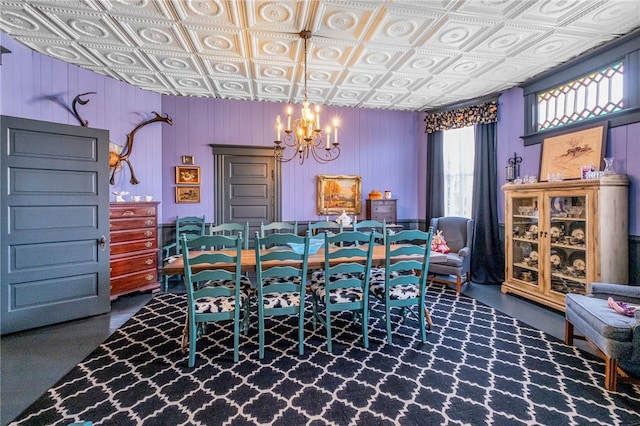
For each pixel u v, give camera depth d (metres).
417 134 5.36
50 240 2.85
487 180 4.30
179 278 4.42
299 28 2.61
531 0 2.24
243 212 4.81
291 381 1.95
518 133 4.00
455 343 2.47
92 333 2.68
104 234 3.15
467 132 4.69
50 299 2.85
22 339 2.56
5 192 2.64
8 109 2.83
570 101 3.37
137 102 4.10
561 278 3.13
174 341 2.51
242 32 2.67
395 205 5.01
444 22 2.52
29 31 2.68
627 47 2.78
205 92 4.29
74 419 1.61
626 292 2.29
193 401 1.75
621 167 2.87
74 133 2.97
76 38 2.79
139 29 2.63
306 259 2.27
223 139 4.68
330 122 5.05
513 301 3.50
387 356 2.27
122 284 3.49
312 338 2.56
